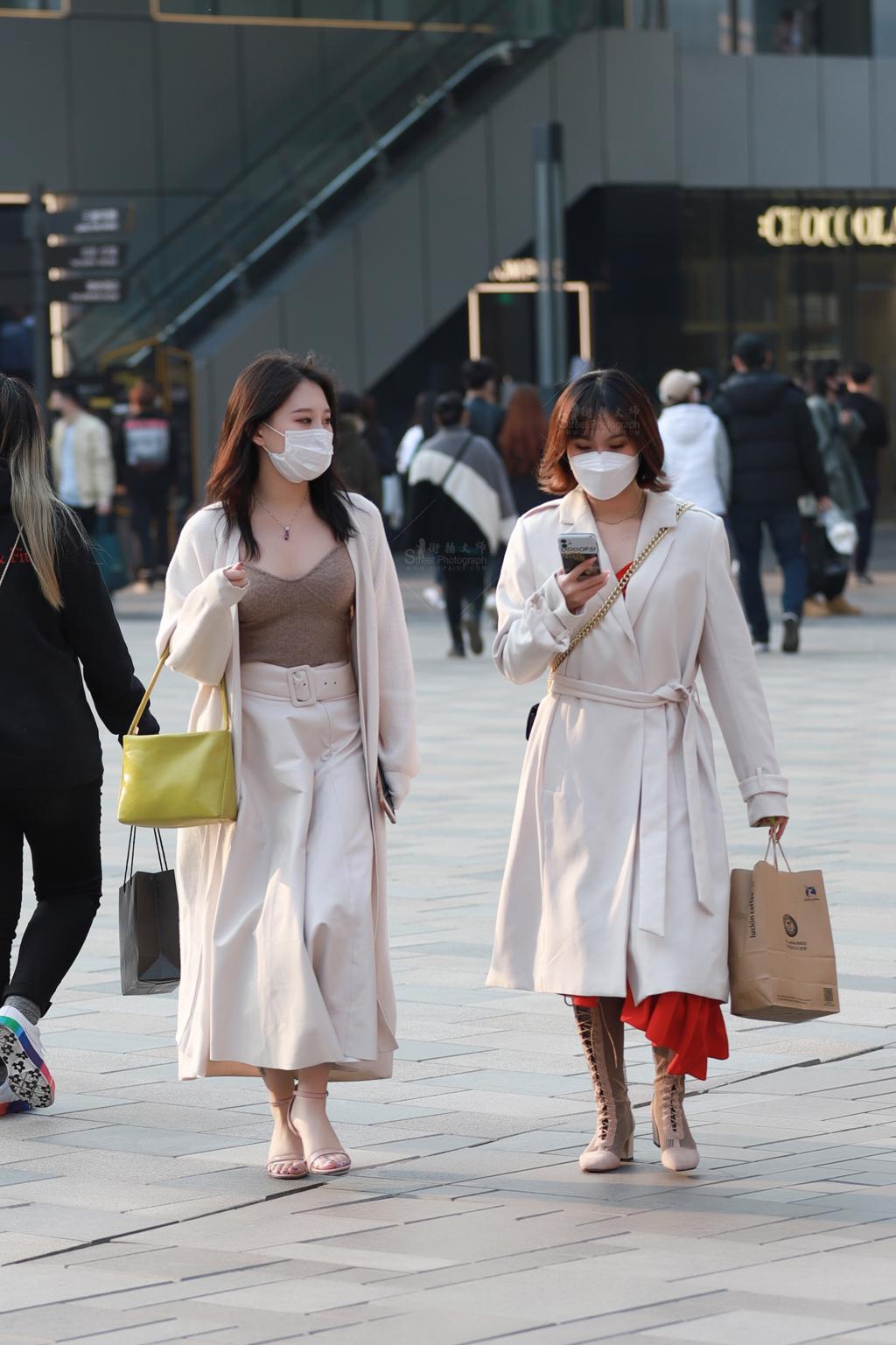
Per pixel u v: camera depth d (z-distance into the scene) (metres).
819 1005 12.68
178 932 14.00
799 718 34.69
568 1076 15.24
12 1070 14.05
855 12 83.94
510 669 13.08
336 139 74.81
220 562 13.20
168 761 12.88
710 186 81.31
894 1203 12.03
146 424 65.06
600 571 12.95
